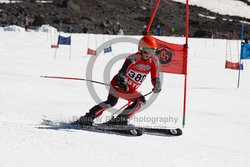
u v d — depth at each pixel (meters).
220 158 7.37
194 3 100.12
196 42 49.94
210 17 90.38
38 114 10.23
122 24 74.81
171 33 71.88
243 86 21.20
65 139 7.52
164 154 7.21
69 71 22.83
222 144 8.67
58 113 10.61
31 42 41.50
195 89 19.09
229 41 53.41
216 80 23.45
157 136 8.87
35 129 8.12
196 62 32.88
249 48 20.86
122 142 7.85
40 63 26.12
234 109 14.20
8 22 67.88
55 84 16.97
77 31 65.31
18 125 8.36
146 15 84.62
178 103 14.65
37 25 67.38
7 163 5.76
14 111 10.33
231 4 102.38
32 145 6.86
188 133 9.52
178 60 10.04
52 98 13.31
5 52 32.16
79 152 6.72
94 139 7.82
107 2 90.38
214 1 103.12
